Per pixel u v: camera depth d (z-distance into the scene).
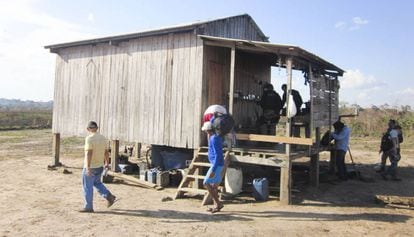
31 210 8.88
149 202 9.85
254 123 15.28
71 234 7.12
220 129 8.70
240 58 13.94
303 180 13.49
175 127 12.09
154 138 12.62
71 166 15.82
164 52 12.45
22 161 17.02
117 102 13.71
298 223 8.17
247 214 8.80
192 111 11.72
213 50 12.16
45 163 16.52
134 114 13.20
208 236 7.13
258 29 15.98
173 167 13.06
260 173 13.95
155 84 12.66
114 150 13.77
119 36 13.12
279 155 10.14
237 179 10.69
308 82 11.64
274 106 12.75
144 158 17.80
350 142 27.30
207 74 11.84
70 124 15.08
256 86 15.53
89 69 14.59
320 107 12.59
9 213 8.61
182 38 12.03
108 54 14.03
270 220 8.34
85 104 14.66
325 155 21.00
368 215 9.03
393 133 14.11
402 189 12.36
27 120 47.53
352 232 7.65
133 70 13.28
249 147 12.26
